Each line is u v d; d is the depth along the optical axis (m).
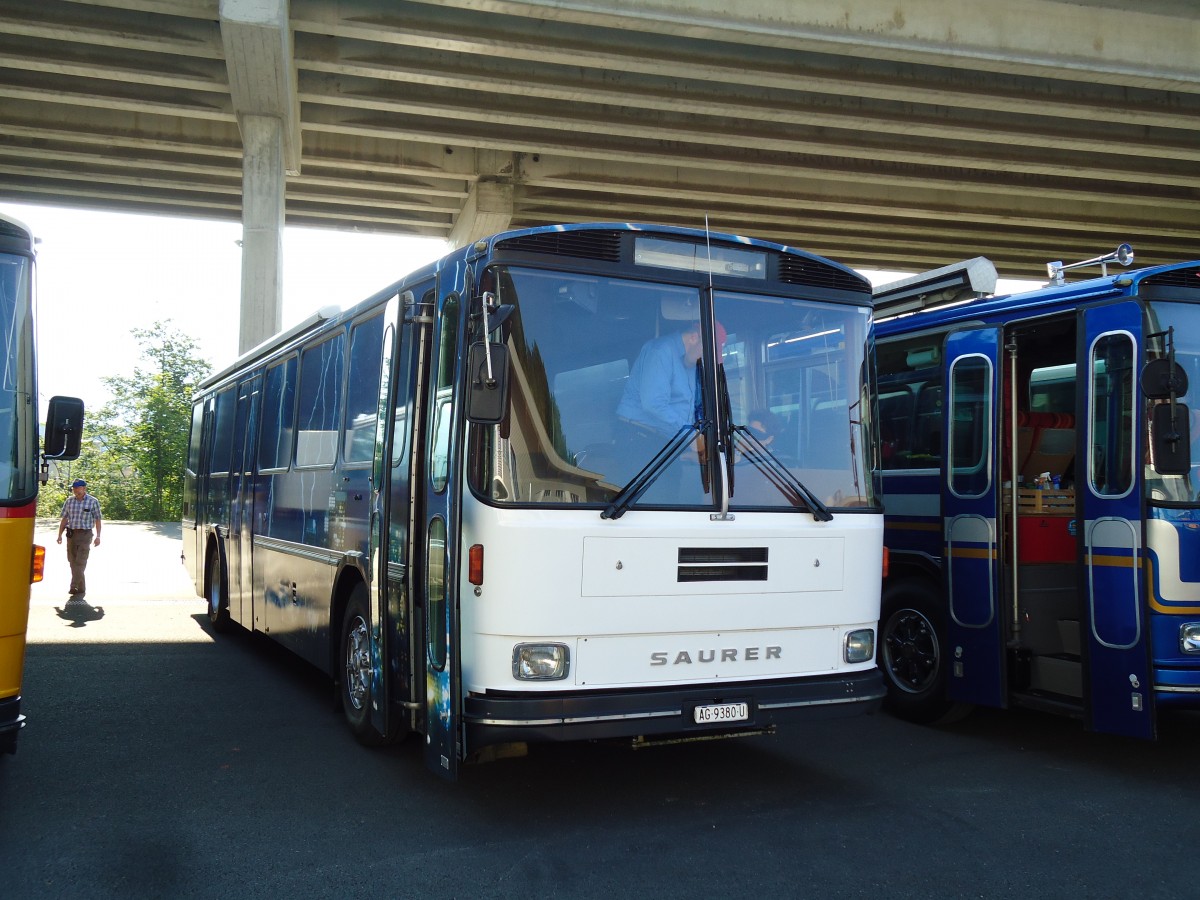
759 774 6.39
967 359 7.55
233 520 11.16
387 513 6.20
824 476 5.94
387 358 6.52
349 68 19.02
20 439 5.54
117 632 12.36
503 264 5.34
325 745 7.01
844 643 5.88
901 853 5.02
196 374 48.25
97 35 17.81
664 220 27.69
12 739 5.36
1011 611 7.14
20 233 5.81
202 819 5.45
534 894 4.48
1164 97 19.89
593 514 5.22
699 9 16.94
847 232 29.05
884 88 18.84
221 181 25.39
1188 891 4.60
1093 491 6.43
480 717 5.00
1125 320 6.37
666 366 5.58
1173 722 7.95
